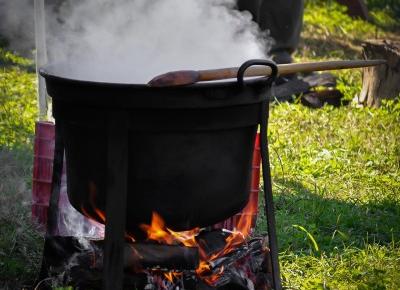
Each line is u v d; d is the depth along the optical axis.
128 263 4.86
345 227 6.67
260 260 5.32
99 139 4.48
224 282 5.00
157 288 4.95
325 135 9.38
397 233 6.57
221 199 4.66
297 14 11.70
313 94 11.05
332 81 11.78
